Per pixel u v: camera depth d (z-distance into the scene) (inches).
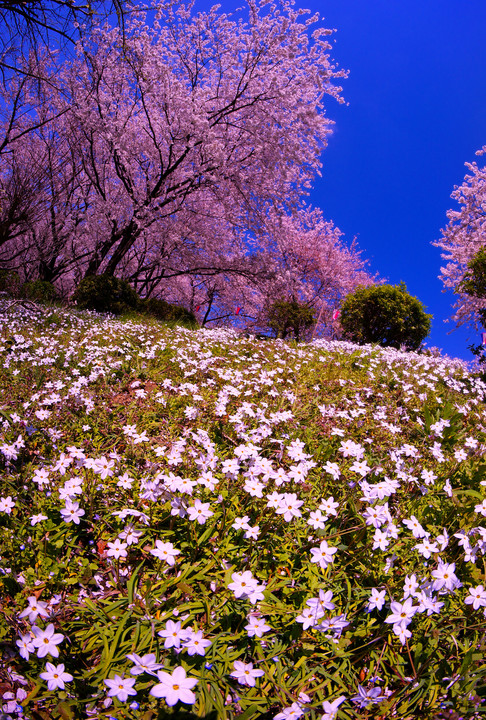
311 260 1176.2
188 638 57.1
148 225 648.4
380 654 65.3
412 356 314.5
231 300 1026.7
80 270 917.2
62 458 105.7
